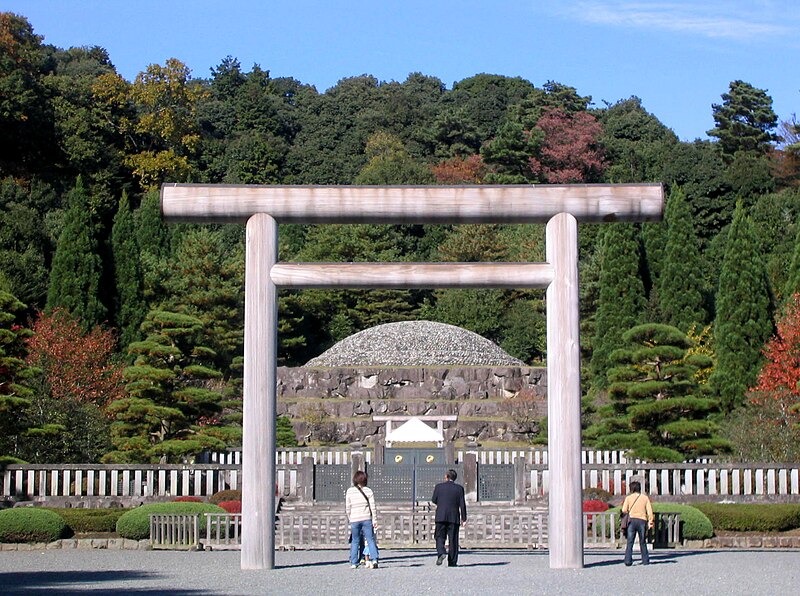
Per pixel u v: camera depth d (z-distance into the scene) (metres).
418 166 77.56
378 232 66.19
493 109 99.12
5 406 29.55
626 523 20.25
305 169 85.50
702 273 55.06
